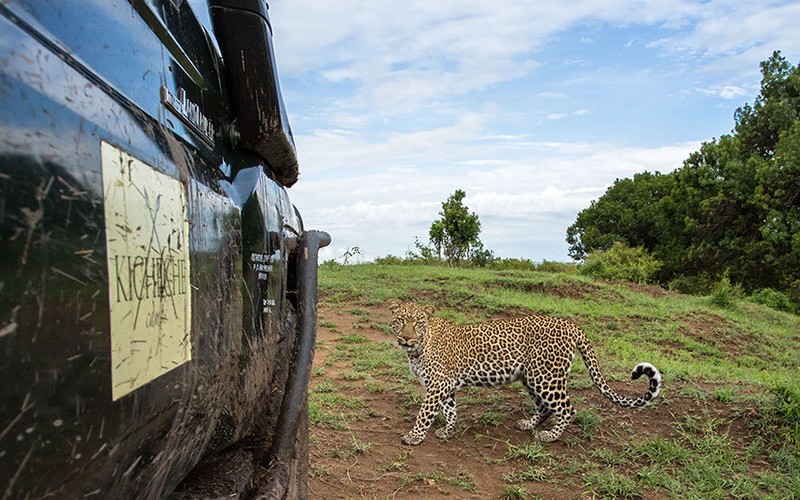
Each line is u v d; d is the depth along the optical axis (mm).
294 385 2402
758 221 26625
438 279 14570
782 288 26016
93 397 937
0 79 761
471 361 5855
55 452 843
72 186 893
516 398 6863
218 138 1892
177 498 1639
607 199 41781
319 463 5016
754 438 5695
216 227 1604
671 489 4699
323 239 3197
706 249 27328
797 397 5812
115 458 1023
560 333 5895
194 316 1406
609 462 5191
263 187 2182
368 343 9125
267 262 2211
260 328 2098
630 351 9594
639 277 20391
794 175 24344
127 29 1259
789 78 29406
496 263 22734
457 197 22125
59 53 945
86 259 922
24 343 774
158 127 1323
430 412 5672
